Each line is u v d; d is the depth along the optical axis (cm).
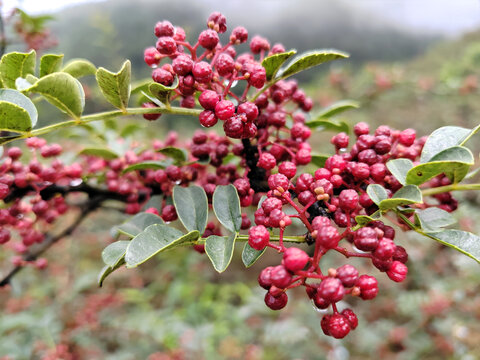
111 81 9
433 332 38
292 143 12
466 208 30
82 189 14
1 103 9
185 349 39
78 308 38
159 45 10
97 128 17
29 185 13
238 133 10
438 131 10
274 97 12
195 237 9
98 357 35
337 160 10
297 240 9
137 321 40
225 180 12
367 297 8
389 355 40
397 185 10
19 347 29
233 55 12
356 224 10
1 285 16
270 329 41
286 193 9
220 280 56
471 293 38
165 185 13
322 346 40
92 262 46
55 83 9
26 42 23
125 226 10
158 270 55
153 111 10
